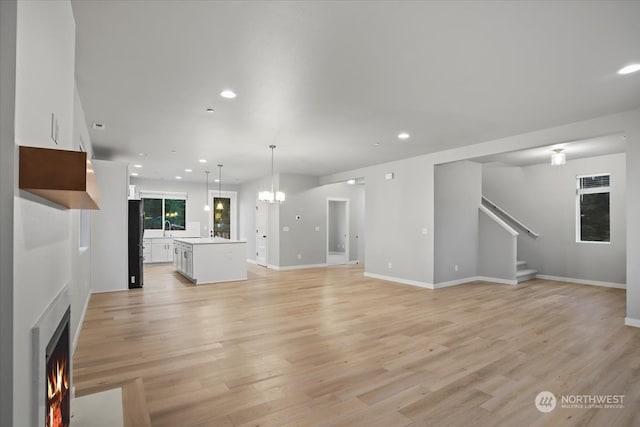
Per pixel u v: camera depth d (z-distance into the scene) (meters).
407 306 4.94
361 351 3.21
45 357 1.26
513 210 7.99
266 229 9.52
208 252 6.86
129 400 2.27
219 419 2.10
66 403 1.82
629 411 2.20
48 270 1.44
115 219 6.00
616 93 3.39
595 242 6.75
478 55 2.63
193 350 3.22
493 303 5.13
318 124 4.41
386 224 7.28
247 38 2.38
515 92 3.36
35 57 1.20
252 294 5.76
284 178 8.94
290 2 1.98
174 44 2.46
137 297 5.49
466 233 7.08
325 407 2.24
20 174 1.02
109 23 2.18
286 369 2.81
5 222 0.96
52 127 1.47
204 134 4.94
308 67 2.82
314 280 7.18
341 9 2.05
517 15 2.11
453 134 4.90
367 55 2.63
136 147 5.82
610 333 3.73
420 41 2.42
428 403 2.29
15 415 0.97
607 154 6.49
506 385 2.55
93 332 3.74
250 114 4.02
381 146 5.70
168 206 10.52
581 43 2.45
